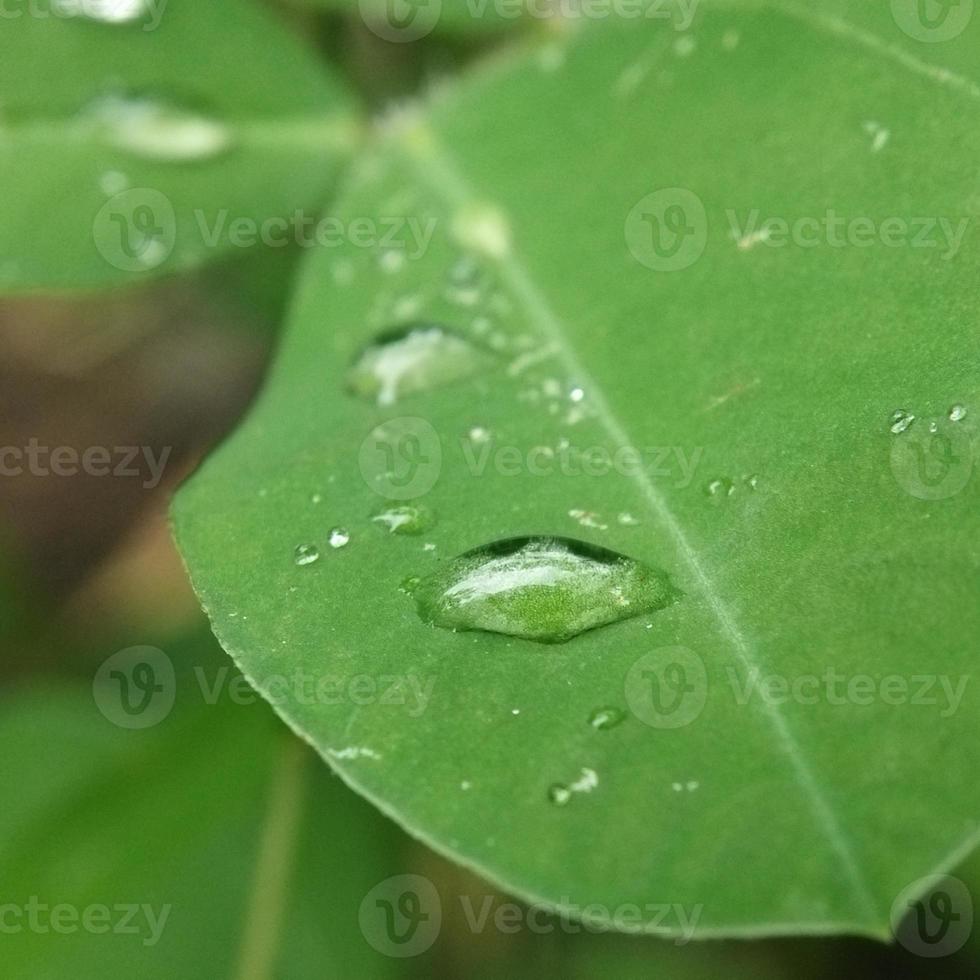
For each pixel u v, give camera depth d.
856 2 0.11
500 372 0.11
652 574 0.10
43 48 0.12
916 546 0.10
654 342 0.11
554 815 0.10
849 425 0.11
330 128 0.12
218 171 0.12
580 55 0.12
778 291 0.11
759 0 0.11
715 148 0.11
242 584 0.10
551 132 0.12
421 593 0.10
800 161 0.11
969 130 0.11
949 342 0.11
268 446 0.11
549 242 0.11
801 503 0.10
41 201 0.12
